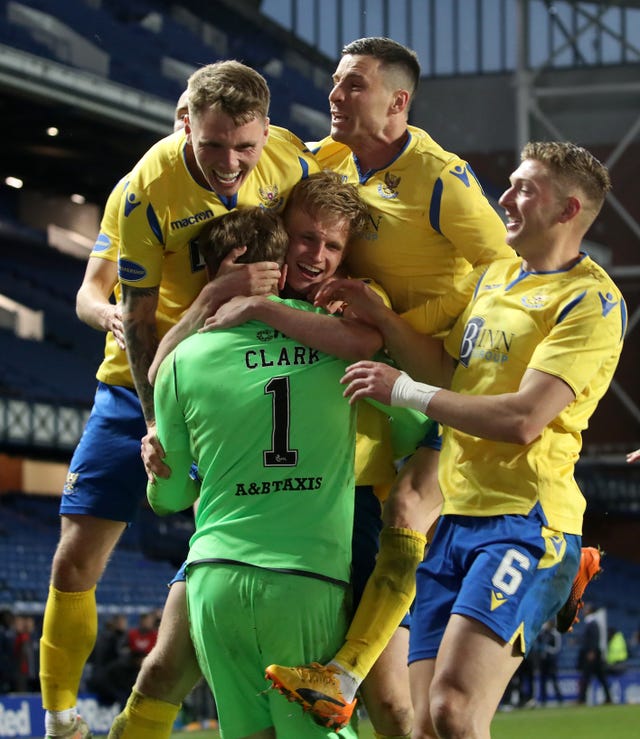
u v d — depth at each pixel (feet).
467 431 11.09
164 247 13.30
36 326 90.43
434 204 13.12
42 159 87.20
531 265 11.93
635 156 111.45
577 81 112.78
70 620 15.76
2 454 77.66
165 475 11.46
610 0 113.50
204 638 10.80
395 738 12.99
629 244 110.52
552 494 11.51
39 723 40.81
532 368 11.24
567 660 83.05
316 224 12.21
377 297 12.33
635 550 104.78
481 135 113.91
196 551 10.85
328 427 10.75
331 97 13.44
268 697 10.77
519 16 110.73
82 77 67.82
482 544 11.44
